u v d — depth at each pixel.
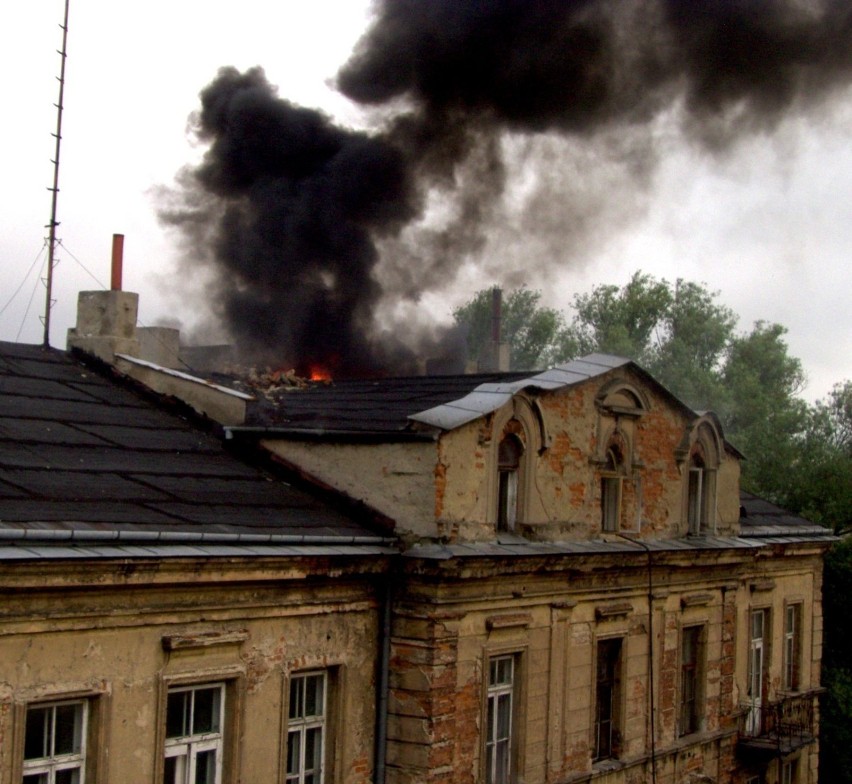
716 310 53.59
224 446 16.64
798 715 26.23
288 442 16.14
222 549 12.23
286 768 13.79
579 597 17.91
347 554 13.94
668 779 20.16
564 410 17.72
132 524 11.69
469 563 14.98
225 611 12.68
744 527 24.22
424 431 15.02
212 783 12.82
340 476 15.66
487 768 16.27
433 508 14.93
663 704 20.06
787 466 43.72
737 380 50.53
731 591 22.31
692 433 21.02
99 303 18.16
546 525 17.23
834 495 41.88
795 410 48.56
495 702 16.47
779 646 26.45
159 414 17.08
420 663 14.84
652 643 19.75
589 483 18.33
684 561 20.17
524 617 16.62
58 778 11.21
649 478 19.95
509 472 16.89
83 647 11.22
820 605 28.38
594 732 18.39
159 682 11.95
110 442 14.88
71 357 18.23
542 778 17.03
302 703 14.21
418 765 14.73
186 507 13.05
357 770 14.66
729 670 22.27
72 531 10.78
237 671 12.87
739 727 23.30
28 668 10.71
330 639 14.28
